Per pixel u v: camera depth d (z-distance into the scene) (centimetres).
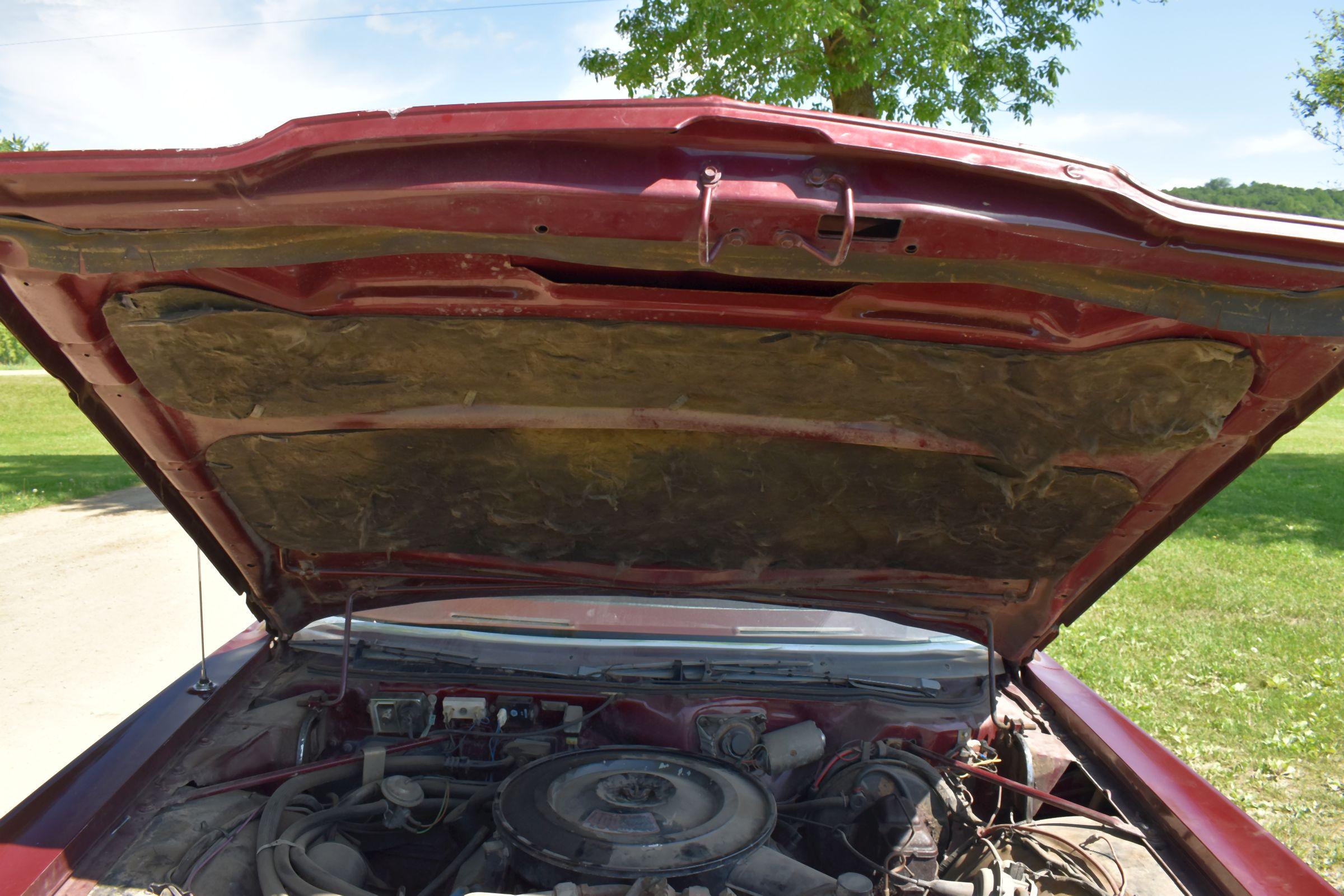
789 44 1109
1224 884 209
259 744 263
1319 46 2172
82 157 143
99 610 705
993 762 285
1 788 421
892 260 153
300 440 223
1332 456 1862
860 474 232
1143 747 272
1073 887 224
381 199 145
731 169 143
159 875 208
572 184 143
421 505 253
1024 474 220
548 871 210
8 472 1405
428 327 185
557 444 226
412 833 261
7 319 182
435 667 298
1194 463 216
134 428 212
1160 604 811
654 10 1220
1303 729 532
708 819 228
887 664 312
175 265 158
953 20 1139
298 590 298
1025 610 292
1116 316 176
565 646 306
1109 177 147
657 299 177
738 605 318
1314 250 150
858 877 212
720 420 213
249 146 143
